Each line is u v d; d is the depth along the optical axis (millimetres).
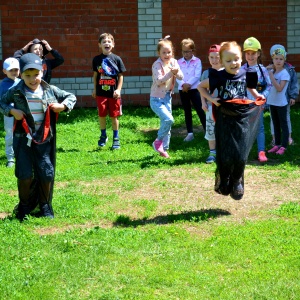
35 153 7098
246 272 5574
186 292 5199
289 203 7680
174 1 16719
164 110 10320
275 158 10562
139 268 5695
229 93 7141
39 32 16562
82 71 16766
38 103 7043
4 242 6367
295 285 5312
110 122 14164
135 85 16906
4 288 5297
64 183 9133
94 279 5508
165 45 10164
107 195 8328
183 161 10328
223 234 6559
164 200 8055
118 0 16609
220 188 7254
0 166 10297
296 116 14773
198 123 14266
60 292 5258
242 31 16906
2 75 16609
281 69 10844
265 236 6488
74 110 16141
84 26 16625
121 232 6645
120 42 16734
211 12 16797
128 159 10656
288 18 16922
